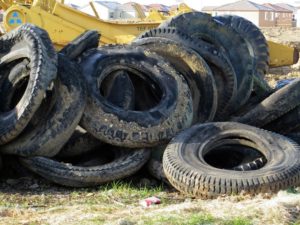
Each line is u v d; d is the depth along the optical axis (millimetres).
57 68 11484
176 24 14445
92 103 11570
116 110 11617
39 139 11289
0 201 10367
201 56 13266
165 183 11305
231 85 13516
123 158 11508
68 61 11797
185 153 10836
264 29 54875
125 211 9242
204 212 8656
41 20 22297
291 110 12828
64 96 11367
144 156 11492
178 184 10367
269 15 88812
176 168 10453
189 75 12945
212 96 12922
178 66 12984
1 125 11312
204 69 12875
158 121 11633
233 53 14430
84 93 11523
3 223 8727
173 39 13406
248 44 16672
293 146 11000
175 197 10406
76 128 11875
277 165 10430
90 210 9422
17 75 12031
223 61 13367
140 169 11727
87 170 11125
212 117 13023
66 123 11328
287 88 12797
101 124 11469
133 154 11492
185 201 10117
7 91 12148
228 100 13547
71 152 12055
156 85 12484
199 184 10086
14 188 11289
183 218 8391
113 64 12398
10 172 11938
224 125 11492
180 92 12156
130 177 11641
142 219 8461
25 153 11320
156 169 11359
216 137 11336
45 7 22734
